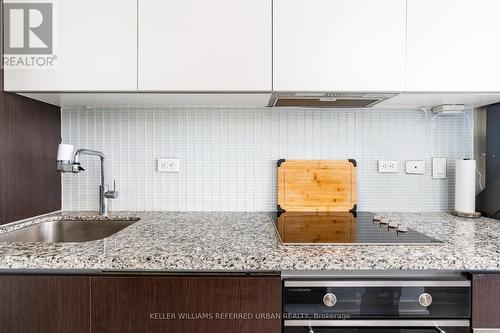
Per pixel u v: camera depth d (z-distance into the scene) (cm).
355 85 116
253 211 155
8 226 119
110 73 115
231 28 115
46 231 138
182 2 115
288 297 88
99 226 143
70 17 114
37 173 137
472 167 144
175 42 115
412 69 116
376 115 156
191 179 155
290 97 127
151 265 87
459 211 146
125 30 115
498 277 88
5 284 88
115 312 88
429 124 156
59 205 153
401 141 156
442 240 103
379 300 88
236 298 89
